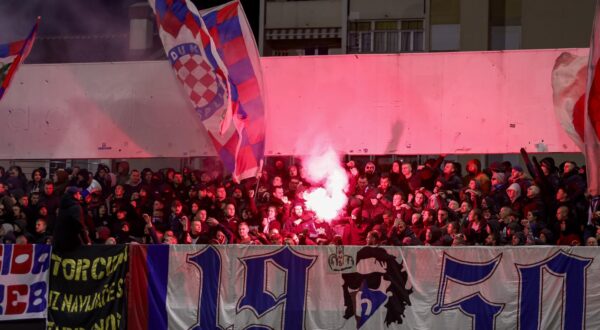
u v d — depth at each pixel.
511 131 18.28
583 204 16.41
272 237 15.94
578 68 17.95
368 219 16.66
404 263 14.09
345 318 14.09
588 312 13.62
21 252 15.10
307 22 35.59
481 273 13.91
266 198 17.91
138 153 19.44
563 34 30.03
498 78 18.36
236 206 17.88
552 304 13.73
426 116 18.55
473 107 18.44
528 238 15.16
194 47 17.38
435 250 14.05
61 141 19.72
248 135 18.20
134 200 18.22
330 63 18.88
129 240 17.44
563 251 13.80
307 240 16.03
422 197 16.70
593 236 15.39
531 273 13.81
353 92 18.78
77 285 14.84
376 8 33.31
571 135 17.89
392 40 33.09
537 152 18.17
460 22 31.64
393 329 13.98
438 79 18.56
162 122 19.38
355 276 14.16
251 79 18.39
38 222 17.52
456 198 17.36
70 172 20.36
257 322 14.27
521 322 13.75
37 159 19.98
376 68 18.75
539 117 18.20
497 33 31.02
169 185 18.39
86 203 18.03
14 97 19.91
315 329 14.12
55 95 19.80
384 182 17.48
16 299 15.01
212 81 17.52
